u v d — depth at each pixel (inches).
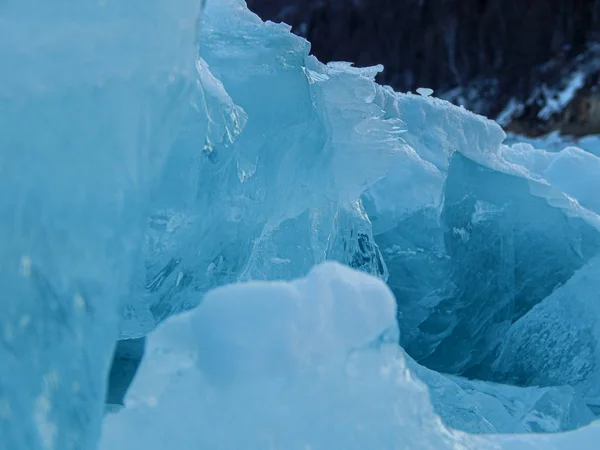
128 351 137.9
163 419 103.6
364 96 155.6
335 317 107.6
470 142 182.7
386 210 169.9
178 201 127.2
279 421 102.4
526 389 152.3
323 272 108.4
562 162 188.1
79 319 102.8
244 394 103.1
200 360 105.5
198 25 111.5
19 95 93.7
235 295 107.0
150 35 108.1
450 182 166.2
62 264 99.5
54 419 98.7
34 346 96.0
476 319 165.6
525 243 163.5
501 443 115.8
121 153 106.2
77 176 100.2
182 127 125.0
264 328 105.2
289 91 140.9
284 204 144.6
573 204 162.2
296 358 105.3
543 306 162.1
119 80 105.1
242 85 139.3
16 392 93.7
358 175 153.5
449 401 140.7
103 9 104.7
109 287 106.8
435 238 168.9
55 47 98.0
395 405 107.4
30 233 95.0
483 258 164.9
